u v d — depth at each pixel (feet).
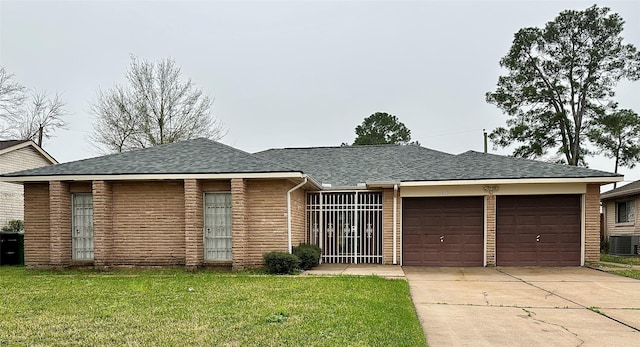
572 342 21.04
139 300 28.94
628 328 23.59
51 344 19.51
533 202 50.65
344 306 26.61
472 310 27.81
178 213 46.73
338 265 51.06
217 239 46.68
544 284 37.88
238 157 48.01
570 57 102.47
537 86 107.04
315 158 68.39
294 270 43.24
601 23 99.96
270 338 20.03
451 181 49.16
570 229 50.03
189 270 44.29
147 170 45.78
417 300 30.99
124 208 47.24
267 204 45.65
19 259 55.57
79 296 30.63
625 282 38.83
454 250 51.39
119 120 113.91
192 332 21.12
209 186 46.42
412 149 69.87
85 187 48.19
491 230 50.52
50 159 77.87
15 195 69.87
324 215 54.75
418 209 52.34
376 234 53.93
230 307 26.53
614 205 82.84
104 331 21.48
